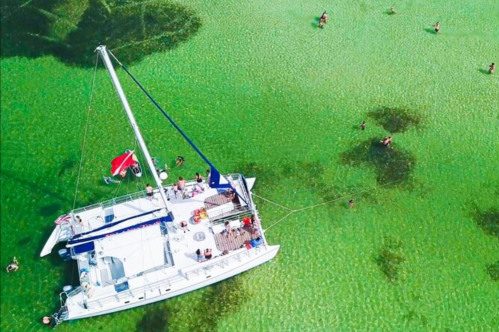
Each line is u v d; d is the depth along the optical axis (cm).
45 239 2698
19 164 3052
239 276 2559
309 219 2812
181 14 4016
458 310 2491
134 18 3975
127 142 3166
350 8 4150
